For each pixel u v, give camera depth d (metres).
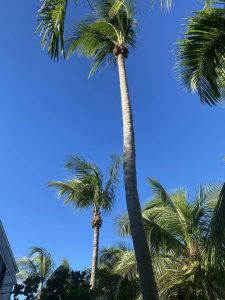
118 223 14.26
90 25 11.37
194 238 13.52
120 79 10.09
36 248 23.81
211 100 7.87
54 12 7.36
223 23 7.12
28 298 7.67
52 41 7.47
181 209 14.38
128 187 8.06
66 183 17.83
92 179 17.61
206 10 7.10
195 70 7.73
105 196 17.56
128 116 9.23
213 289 12.21
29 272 23.22
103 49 11.68
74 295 7.83
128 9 11.18
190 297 12.34
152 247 13.27
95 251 16.67
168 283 12.74
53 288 7.85
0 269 16.39
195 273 12.43
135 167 8.39
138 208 7.81
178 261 13.66
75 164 17.69
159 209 14.27
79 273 8.50
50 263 23.56
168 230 14.19
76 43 11.52
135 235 7.50
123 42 10.88
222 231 6.11
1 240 15.96
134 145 8.76
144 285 6.98
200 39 7.32
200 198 14.62
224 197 6.29
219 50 7.36
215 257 6.74
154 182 15.31
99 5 11.36
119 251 21.00
